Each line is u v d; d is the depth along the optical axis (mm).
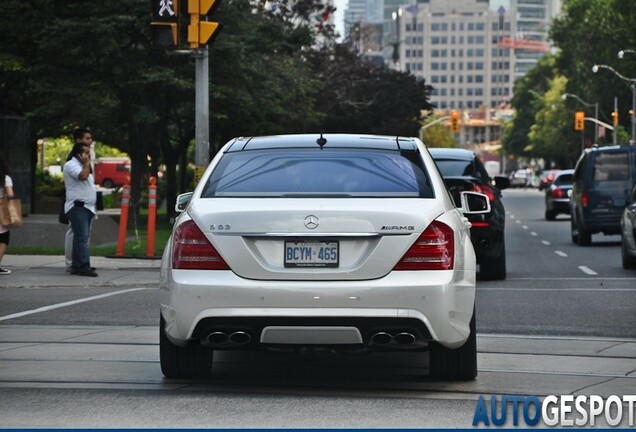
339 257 16359
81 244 37469
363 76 143750
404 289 16188
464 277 17031
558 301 31281
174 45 40312
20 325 25547
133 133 73938
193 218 16766
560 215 109188
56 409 15984
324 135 19109
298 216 16359
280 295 16188
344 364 20156
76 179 37312
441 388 17766
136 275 38000
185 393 17203
